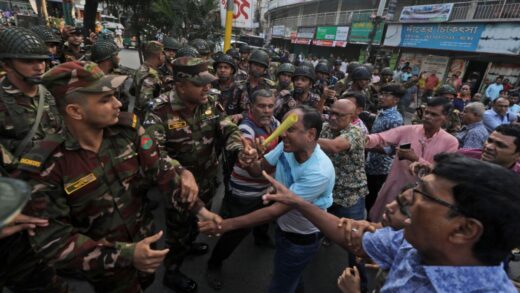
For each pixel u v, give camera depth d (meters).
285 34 30.86
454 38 12.76
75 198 1.33
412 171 2.04
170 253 2.36
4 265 1.59
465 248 0.77
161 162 1.70
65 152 1.29
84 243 1.27
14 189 0.69
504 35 10.79
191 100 2.12
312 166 1.70
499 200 0.68
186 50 3.61
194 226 2.42
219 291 2.52
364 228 1.29
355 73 4.31
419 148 2.60
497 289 0.76
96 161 1.37
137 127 1.54
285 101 3.93
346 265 3.06
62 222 1.29
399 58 16.06
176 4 9.20
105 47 3.73
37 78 2.05
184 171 1.80
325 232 1.37
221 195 4.13
